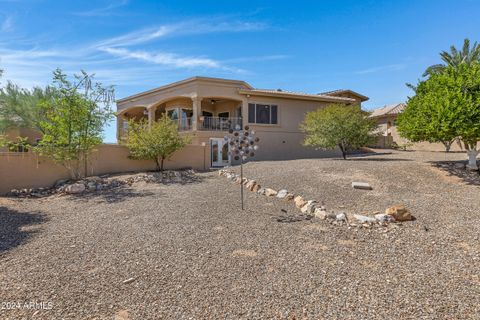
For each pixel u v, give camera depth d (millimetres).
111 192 11312
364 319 3139
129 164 15367
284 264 4602
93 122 13297
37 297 3666
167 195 10406
